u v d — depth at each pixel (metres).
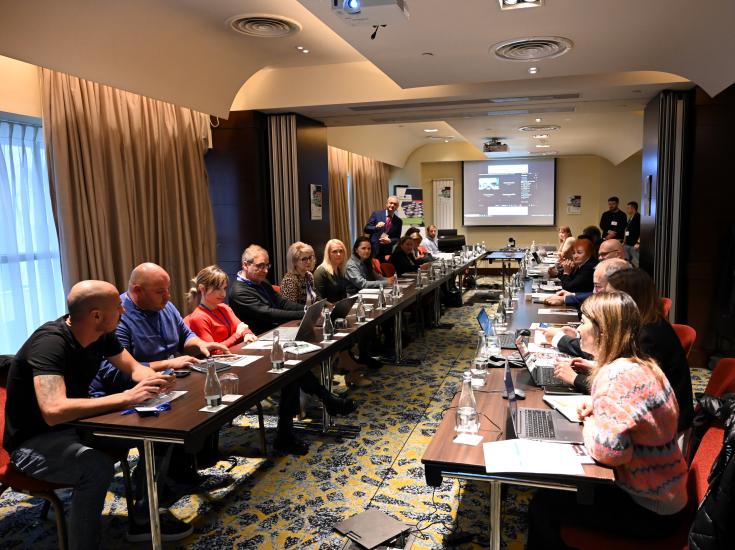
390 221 8.54
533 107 6.52
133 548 2.47
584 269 5.30
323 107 6.38
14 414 2.26
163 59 4.64
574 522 1.73
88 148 4.91
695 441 2.03
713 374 2.22
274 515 2.71
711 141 5.29
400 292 5.56
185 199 6.08
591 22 3.52
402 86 5.36
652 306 2.39
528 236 14.58
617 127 9.23
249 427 3.87
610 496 1.76
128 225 5.30
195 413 2.21
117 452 2.47
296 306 4.50
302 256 4.76
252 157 6.48
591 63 4.51
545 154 13.77
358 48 4.07
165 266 5.84
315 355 3.12
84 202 4.86
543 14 3.38
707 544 1.39
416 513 2.70
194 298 3.72
